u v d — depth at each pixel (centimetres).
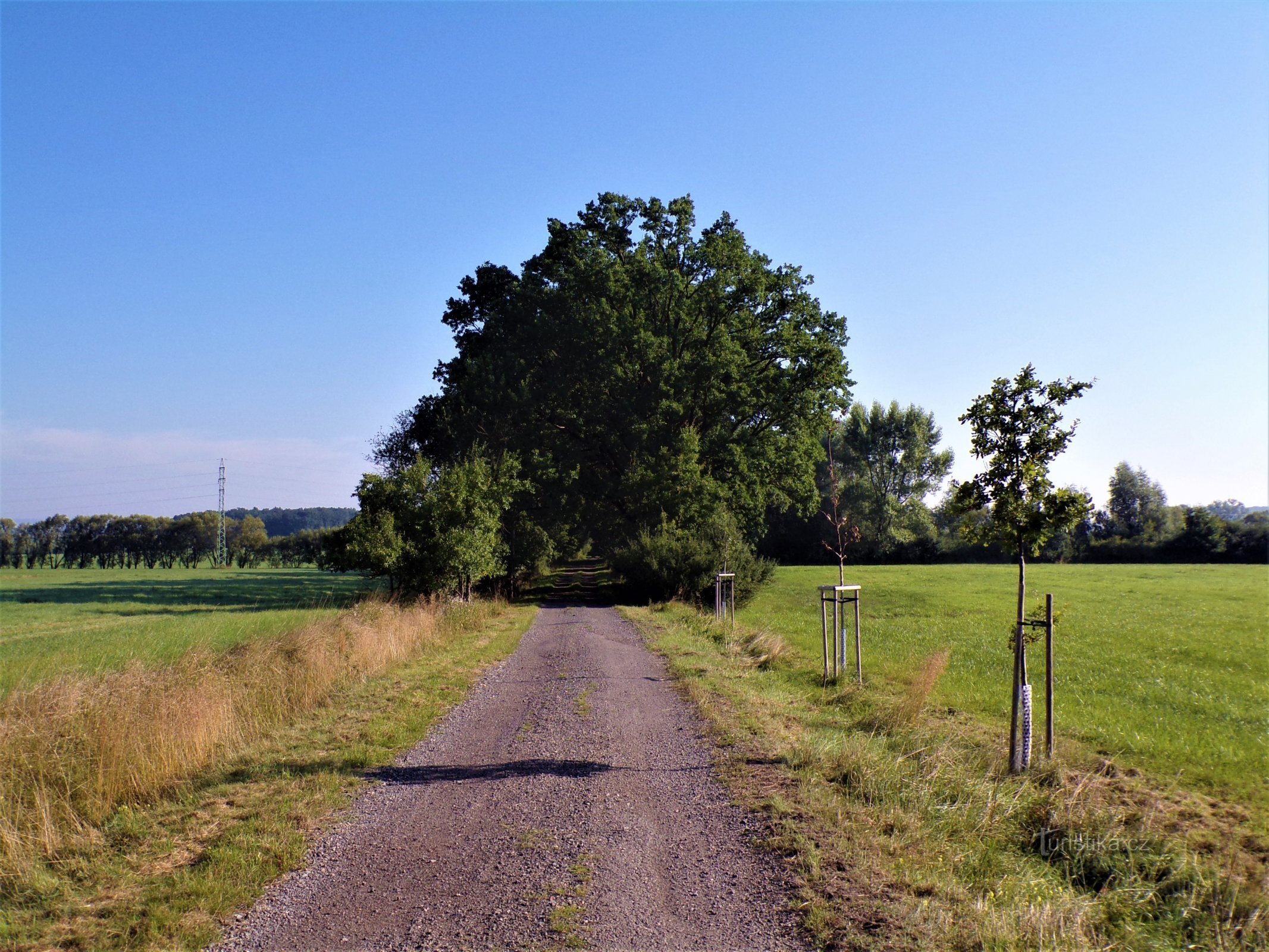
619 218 4794
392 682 1422
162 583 6731
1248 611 3194
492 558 3016
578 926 495
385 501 2908
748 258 4591
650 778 817
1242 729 1137
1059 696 1389
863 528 7706
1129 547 8012
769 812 691
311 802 744
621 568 3803
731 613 2711
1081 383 859
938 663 1114
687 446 4194
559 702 1255
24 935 498
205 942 488
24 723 803
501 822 693
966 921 494
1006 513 879
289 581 7038
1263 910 539
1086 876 622
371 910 529
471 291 5259
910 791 738
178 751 834
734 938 476
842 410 4469
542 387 4775
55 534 12306
